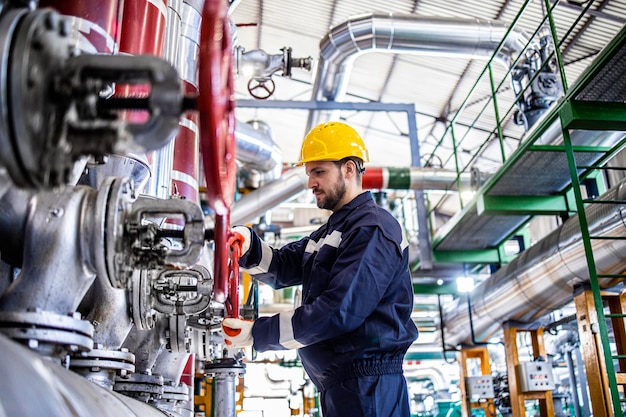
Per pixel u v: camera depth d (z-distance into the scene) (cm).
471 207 765
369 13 804
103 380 182
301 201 1617
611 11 841
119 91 208
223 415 385
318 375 256
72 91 106
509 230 856
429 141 1393
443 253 935
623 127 507
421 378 1569
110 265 146
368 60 1148
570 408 1287
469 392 1005
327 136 279
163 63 108
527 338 1366
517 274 755
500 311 838
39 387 101
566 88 505
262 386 1334
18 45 96
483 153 1361
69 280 148
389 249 242
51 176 107
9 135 96
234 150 149
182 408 361
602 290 635
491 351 1550
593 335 612
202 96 109
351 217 257
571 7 852
